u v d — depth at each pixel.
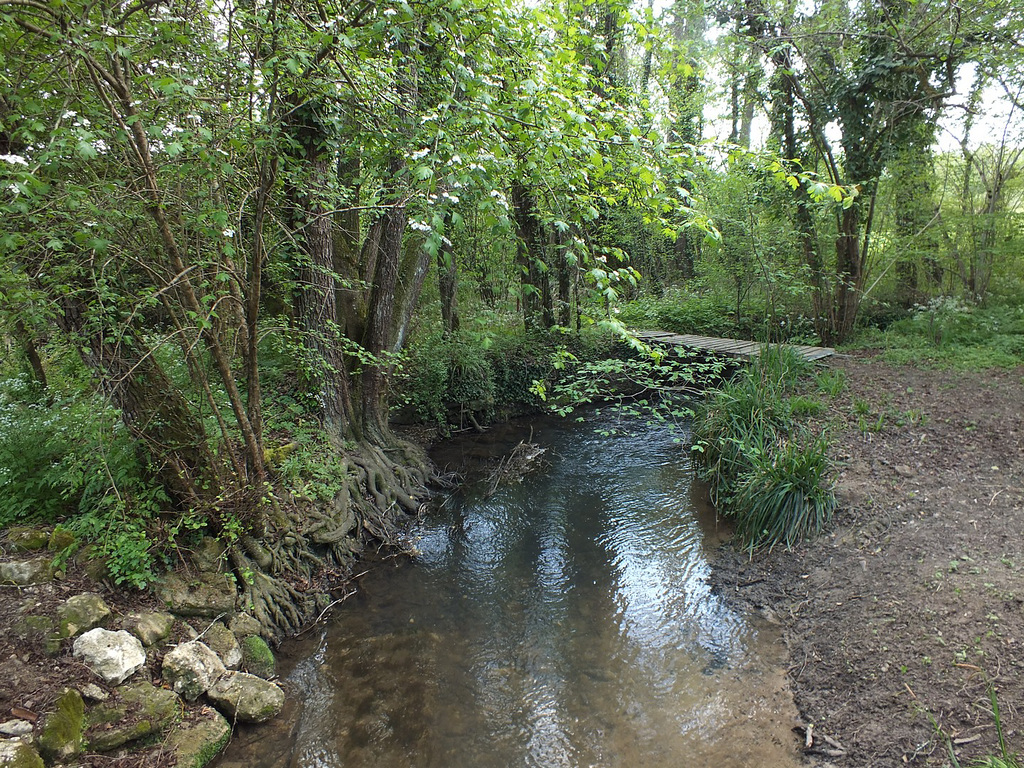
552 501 7.00
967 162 10.78
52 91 3.26
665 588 5.02
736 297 12.84
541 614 4.79
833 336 11.48
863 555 4.55
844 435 6.31
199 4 3.37
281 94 3.53
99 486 4.03
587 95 3.96
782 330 11.84
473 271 10.59
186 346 4.01
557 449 8.80
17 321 3.45
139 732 3.10
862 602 4.05
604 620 4.66
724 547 5.48
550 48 3.69
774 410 6.63
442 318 9.92
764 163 3.79
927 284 12.30
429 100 4.02
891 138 10.07
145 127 3.31
